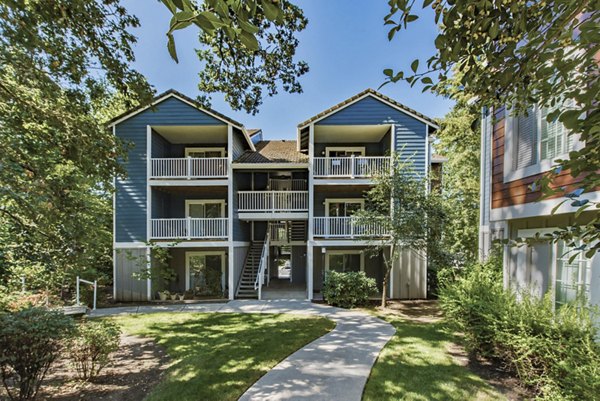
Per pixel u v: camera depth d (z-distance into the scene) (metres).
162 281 12.15
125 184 11.65
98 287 11.91
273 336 6.83
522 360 4.03
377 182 9.96
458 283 6.26
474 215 14.79
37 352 3.99
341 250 13.16
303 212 12.75
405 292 11.22
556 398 3.25
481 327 4.70
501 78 2.09
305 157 13.12
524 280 5.15
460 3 1.75
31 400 4.03
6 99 5.44
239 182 13.36
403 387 4.34
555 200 4.18
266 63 6.85
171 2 1.09
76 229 5.88
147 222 11.55
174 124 11.73
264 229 15.04
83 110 6.39
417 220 9.03
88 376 4.89
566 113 1.59
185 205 13.61
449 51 1.95
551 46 1.80
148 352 6.02
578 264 4.21
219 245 11.62
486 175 8.29
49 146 5.93
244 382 4.58
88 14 5.07
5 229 5.66
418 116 11.38
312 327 7.56
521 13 1.77
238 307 10.12
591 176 1.62
